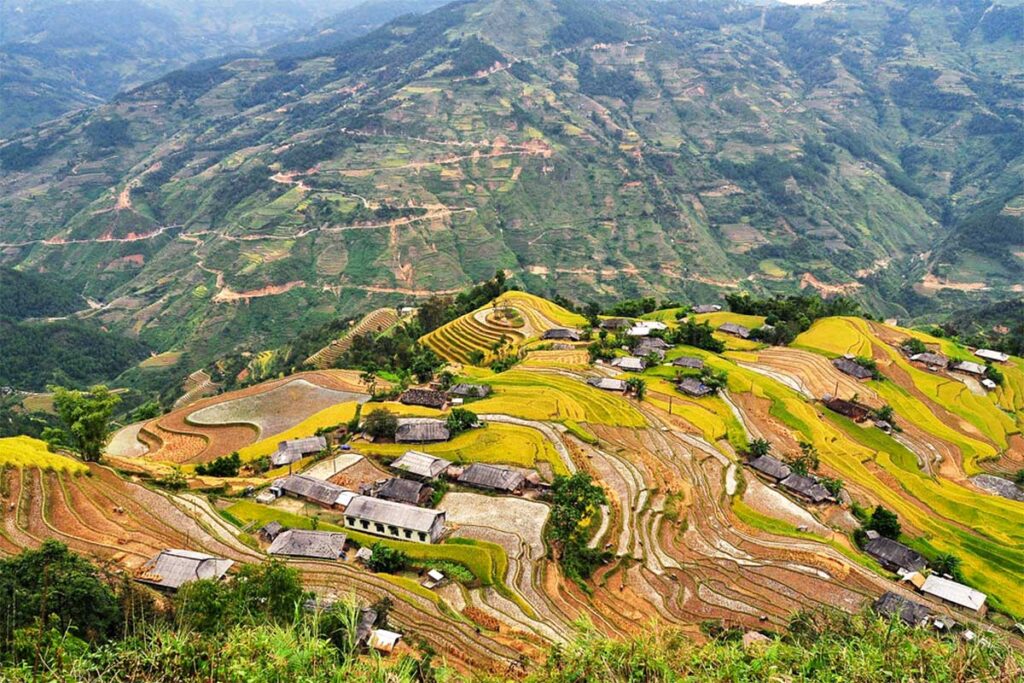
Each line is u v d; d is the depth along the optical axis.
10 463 60.97
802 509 76.62
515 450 81.50
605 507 70.69
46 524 55.47
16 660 23.44
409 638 44.53
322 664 21.14
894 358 135.25
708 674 21.28
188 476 78.25
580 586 58.03
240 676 19.86
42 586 32.31
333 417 99.06
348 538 61.28
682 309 171.12
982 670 18.50
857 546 71.38
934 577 62.81
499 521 66.62
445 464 76.44
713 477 82.62
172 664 21.25
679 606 57.25
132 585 37.69
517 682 28.98
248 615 32.25
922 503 84.38
